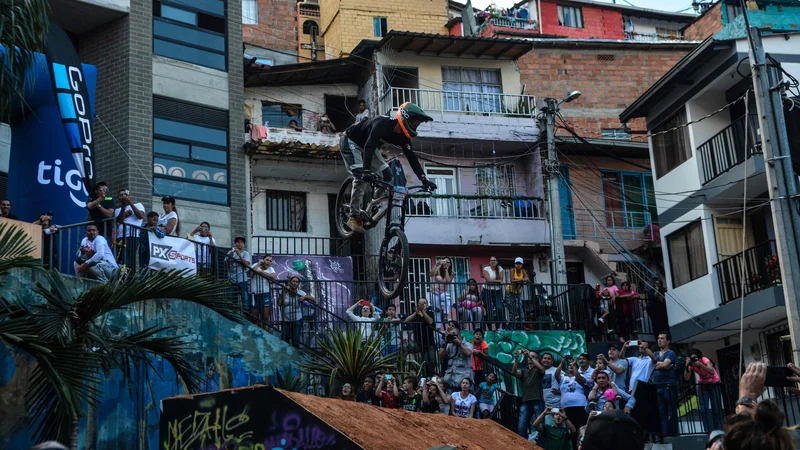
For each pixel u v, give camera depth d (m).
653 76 30.78
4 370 11.05
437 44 26.06
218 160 21.69
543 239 25.77
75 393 9.75
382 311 18.81
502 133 26.12
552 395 14.69
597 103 30.02
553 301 21.22
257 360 14.68
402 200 10.87
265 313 15.80
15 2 11.73
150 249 14.41
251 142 21.95
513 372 15.48
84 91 15.35
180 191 20.94
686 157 22.98
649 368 15.00
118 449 12.34
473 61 27.03
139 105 20.73
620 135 29.83
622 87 30.38
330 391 13.91
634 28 38.38
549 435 13.84
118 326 12.67
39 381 10.45
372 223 11.16
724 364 22.78
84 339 10.62
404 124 10.37
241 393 6.23
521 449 6.92
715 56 21.69
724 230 22.19
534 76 29.73
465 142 25.97
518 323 20.53
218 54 22.34
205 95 21.83
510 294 20.95
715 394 15.24
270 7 33.47
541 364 15.17
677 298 22.86
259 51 31.38
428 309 20.72
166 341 11.52
